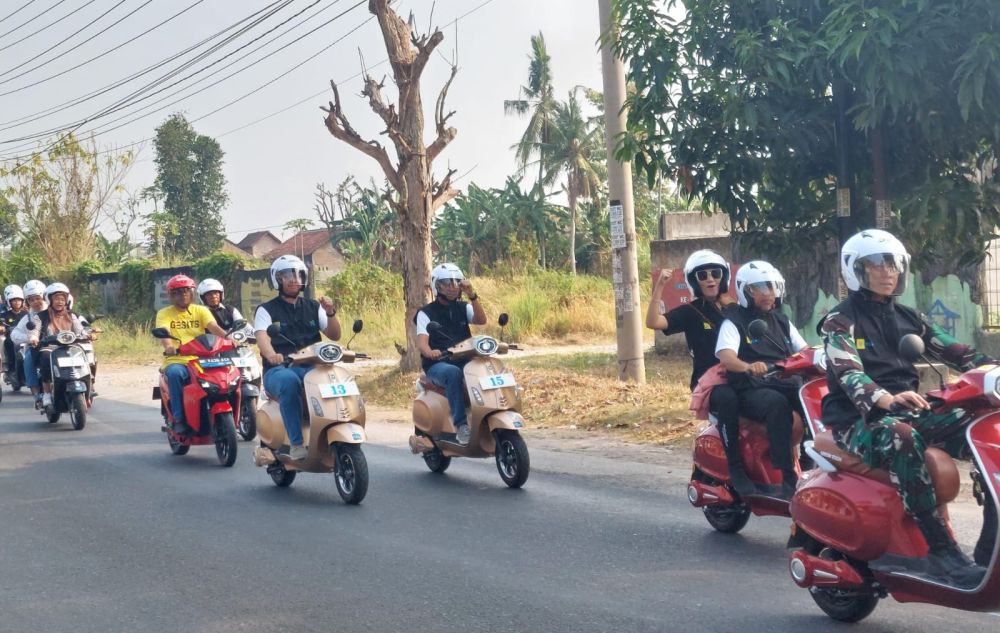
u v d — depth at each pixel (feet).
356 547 22.85
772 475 21.61
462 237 157.69
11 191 140.26
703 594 18.44
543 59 181.78
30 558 22.65
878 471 15.78
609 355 63.77
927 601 15.17
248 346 42.75
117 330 105.19
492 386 28.86
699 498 22.67
